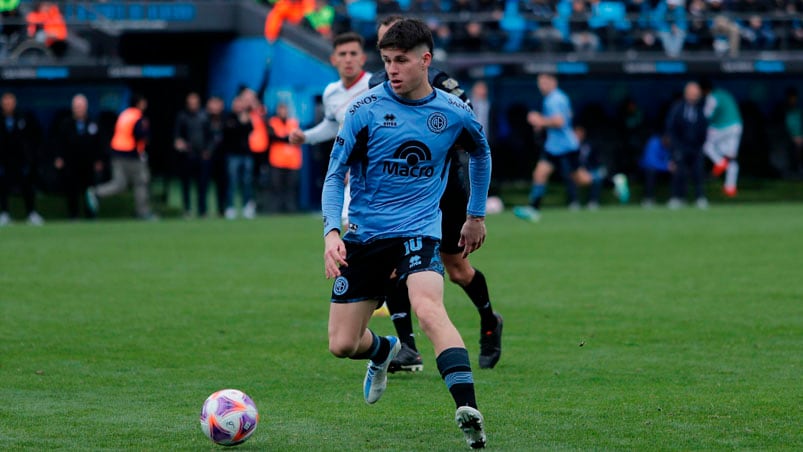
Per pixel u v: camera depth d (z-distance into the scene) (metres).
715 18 103.69
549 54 98.25
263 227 72.19
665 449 20.12
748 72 97.81
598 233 65.88
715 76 102.00
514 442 20.67
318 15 95.56
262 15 94.06
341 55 31.72
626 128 98.06
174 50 103.38
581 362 28.67
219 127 81.81
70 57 91.00
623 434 21.23
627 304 38.41
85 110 78.69
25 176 77.12
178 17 94.94
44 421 22.42
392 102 20.91
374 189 21.19
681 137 88.56
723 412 22.98
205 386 26.02
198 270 48.47
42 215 84.50
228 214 82.38
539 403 24.02
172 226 73.38
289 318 35.75
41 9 89.69
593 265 49.97
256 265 50.38
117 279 45.41
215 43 100.31
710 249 56.38
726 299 39.44
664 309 37.28
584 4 104.12
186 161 81.38
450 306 38.59
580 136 89.38
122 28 94.12
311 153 89.88
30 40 89.44
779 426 21.80
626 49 101.94
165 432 21.52
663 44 101.56
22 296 40.56
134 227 72.56
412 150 20.92
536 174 74.81
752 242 59.66
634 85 100.69
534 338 32.19
